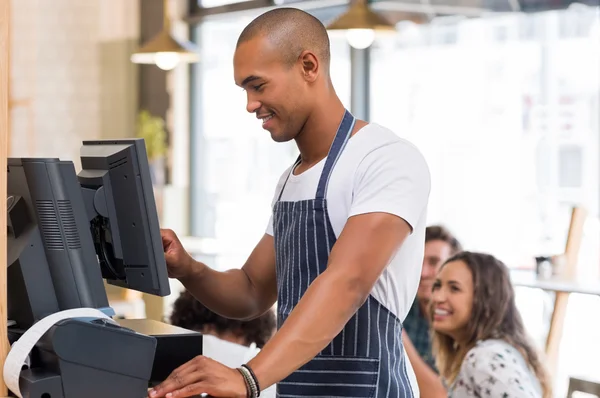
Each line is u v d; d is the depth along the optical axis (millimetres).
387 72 7328
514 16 6562
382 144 1999
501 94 6688
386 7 7180
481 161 6820
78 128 9508
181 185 9172
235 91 8797
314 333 1776
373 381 2025
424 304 3934
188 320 3316
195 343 1978
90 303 1904
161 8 9180
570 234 5410
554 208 6484
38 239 1883
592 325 5754
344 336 2027
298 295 2072
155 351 1857
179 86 9133
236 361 3004
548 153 6504
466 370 3086
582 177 6352
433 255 3936
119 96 9453
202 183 9141
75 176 1922
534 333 5969
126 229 1972
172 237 2254
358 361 2025
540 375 3139
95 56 9508
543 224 6531
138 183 1940
